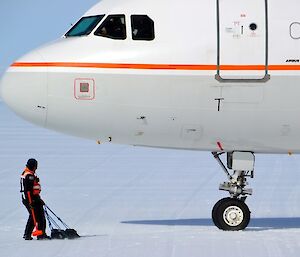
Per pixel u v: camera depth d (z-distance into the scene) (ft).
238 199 161.07
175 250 138.62
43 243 147.84
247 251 137.49
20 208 194.80
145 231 160.45
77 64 152.97
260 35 153.48
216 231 159.02
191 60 152.97
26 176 152.46
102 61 153.07
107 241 148.46
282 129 157.07
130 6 156.15
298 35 153.69
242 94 153.58
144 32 154.92
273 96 153.69
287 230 160.97
